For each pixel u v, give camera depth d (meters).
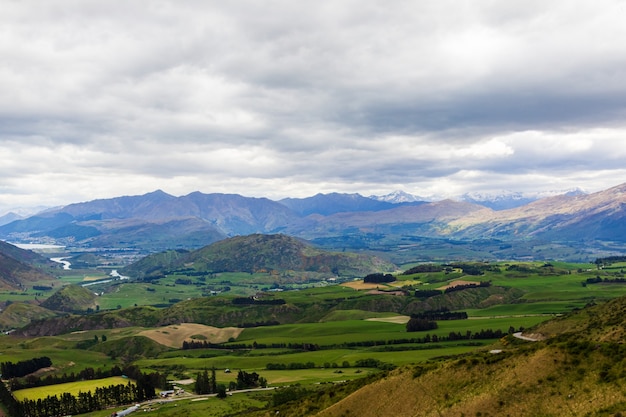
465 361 133.12
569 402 104.31
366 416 130.62
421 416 119.88
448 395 123.31
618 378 104.00
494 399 113.56
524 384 114.56
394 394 133.00
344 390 152.38
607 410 96.56
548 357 119.38
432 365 141.12
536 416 104.69
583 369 111.81
